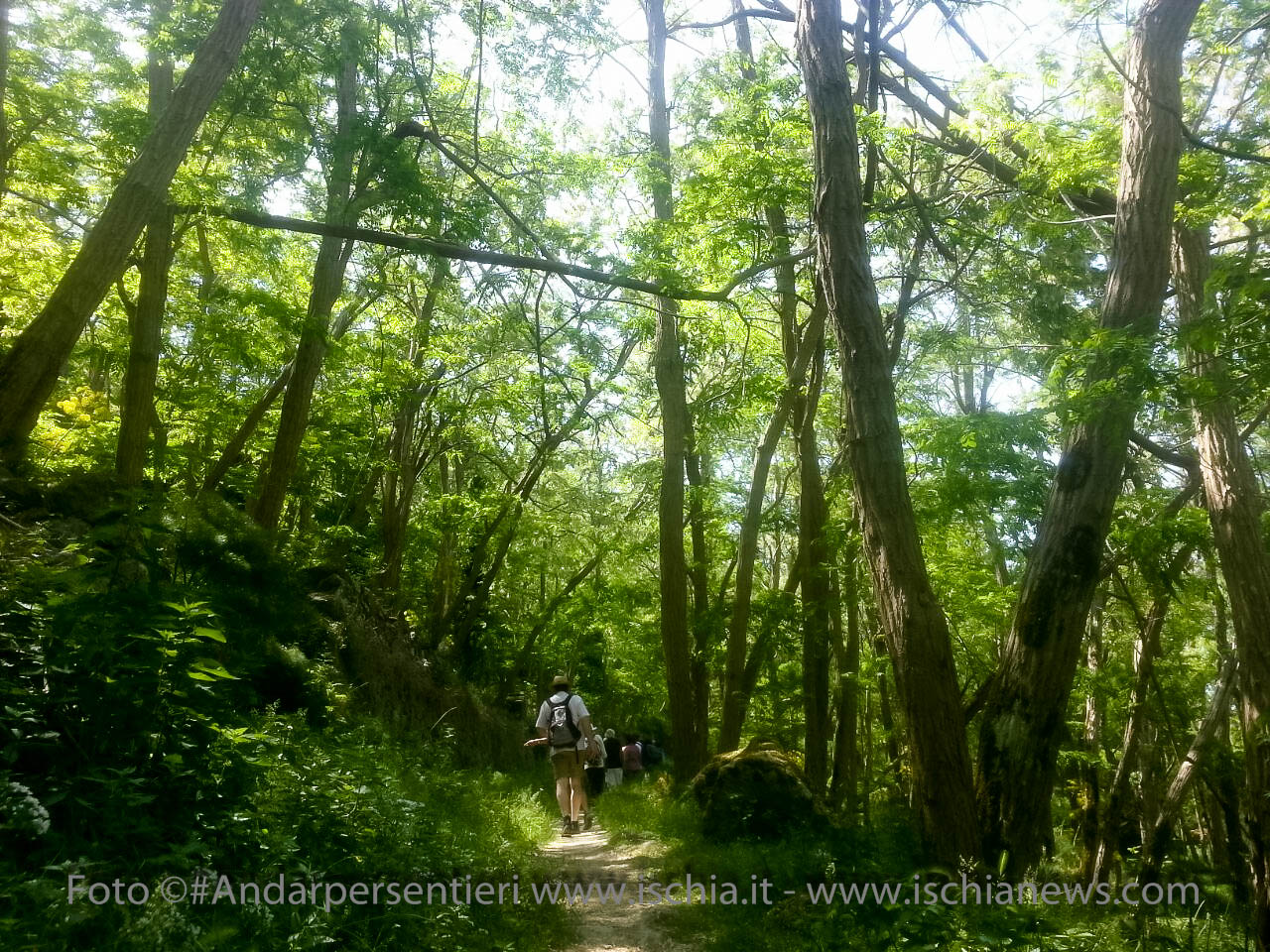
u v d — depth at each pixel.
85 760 4.27
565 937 5.96
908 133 12.96
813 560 14.15
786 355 15.30
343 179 11.66
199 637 4.64
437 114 14.18
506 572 27.66
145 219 9.18
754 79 15.10
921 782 7.79
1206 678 17.75
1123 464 8.17
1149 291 8.41
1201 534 11.65
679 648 15.91
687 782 14.88
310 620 11.55
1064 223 12.06
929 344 15.67
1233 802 12.73
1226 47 10.80
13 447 8.51
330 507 24.14
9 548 5.63
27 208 15.62
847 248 8.51
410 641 20.91
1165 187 8.52
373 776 6.76
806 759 13.81
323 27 11.95
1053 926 5.54
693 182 12.58
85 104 13.67
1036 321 13.95
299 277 18.06
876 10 12.08
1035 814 7.79
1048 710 7.89
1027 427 10.33
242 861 4.61
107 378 20.31
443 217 11.49
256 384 18.77
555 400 20.48
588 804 14.57
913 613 7.93
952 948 4.86
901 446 8.29
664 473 16.34
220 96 12.23
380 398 20.06
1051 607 8.02
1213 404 6.61
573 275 11.62
